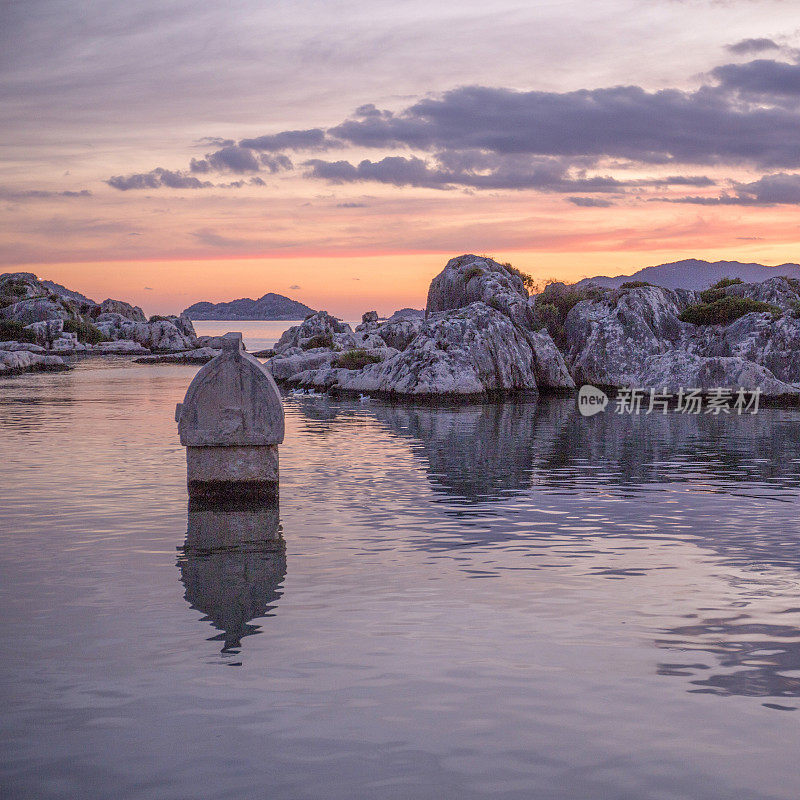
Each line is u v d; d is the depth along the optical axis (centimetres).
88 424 3444
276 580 1196
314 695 795
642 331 6488
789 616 1038
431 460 2492
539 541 1457
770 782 637
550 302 7800
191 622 1009
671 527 1574
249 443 1820
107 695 796
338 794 622
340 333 10000
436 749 689
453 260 9000
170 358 11269
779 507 1772
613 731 721
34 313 15638
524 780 641
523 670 857
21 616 1031
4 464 2336
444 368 5322
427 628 988
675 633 973
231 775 650
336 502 1819
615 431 3366
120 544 1420
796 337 5769
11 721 743
